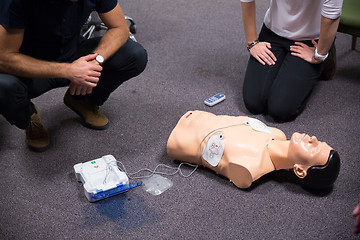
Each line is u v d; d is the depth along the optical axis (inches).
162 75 89.8
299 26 75.2
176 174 63.7
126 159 66.7
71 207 58.1
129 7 122.3
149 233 54.1
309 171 56.1
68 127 74.0
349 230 54.3
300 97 74.0
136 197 59.6
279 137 62.8
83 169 61.1
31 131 67.1
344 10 81.8
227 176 60.8
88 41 69.3
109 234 54.1
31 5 56.2
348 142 70.1
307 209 57.2
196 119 64.4
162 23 113.1
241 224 55.1
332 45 78.0
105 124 73.3
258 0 125.9
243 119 63.5
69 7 58.5
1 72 58.3
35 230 54.5
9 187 61.3
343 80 88.3
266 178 62.3
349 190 60.3
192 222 55.5
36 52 62.5
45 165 65.5
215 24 112.9
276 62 77.7
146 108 79.1
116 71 67.9
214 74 90.5
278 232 54.0
